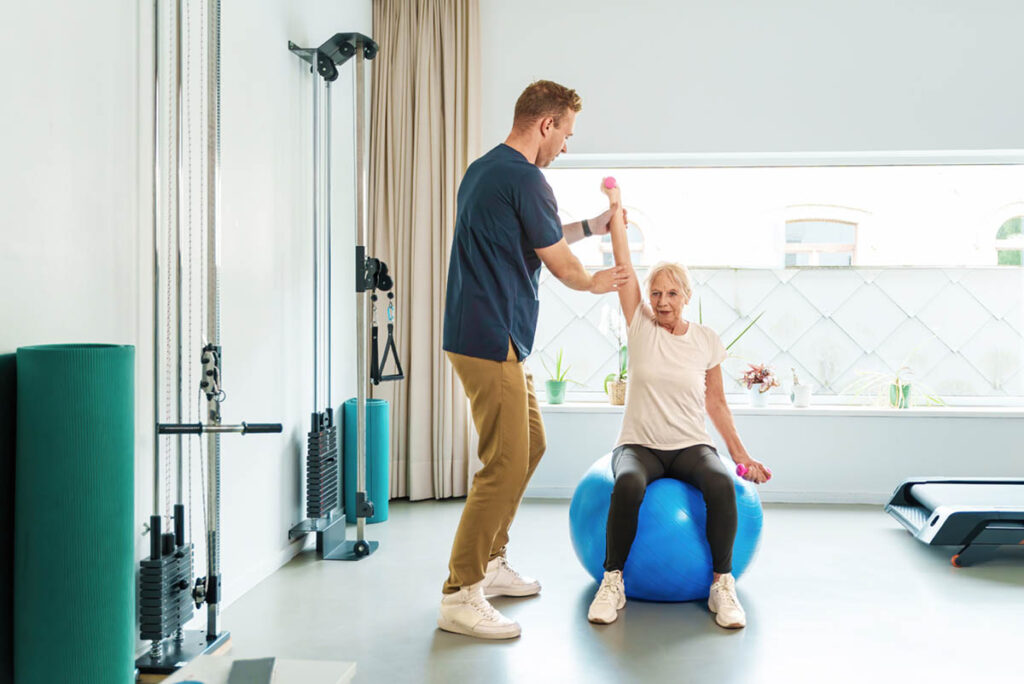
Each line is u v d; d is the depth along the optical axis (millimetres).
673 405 3002
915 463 4512
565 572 3318
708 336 3068
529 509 4367
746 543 2895
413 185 4492
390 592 3076
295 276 3570
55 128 2057
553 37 4551
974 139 4391
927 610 2898
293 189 3539
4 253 1895
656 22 4508
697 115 4500
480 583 2691
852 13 4418
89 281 2197
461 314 2619
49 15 2029
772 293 4844
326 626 2730
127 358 1935
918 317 4801
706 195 4836
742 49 4473
